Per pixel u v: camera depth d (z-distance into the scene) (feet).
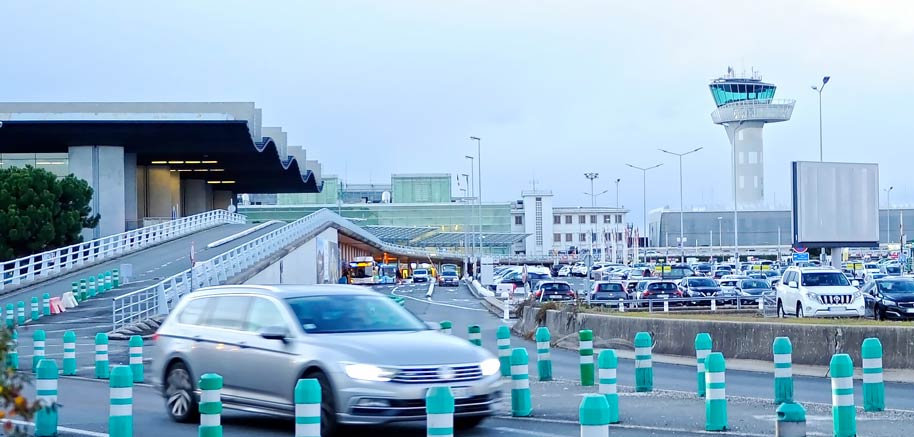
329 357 45.42
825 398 60.75
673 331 91.81
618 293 176.76
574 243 641.40
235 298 51.67
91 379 79.20
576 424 50.39
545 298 189.57
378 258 483.51
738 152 481.05
